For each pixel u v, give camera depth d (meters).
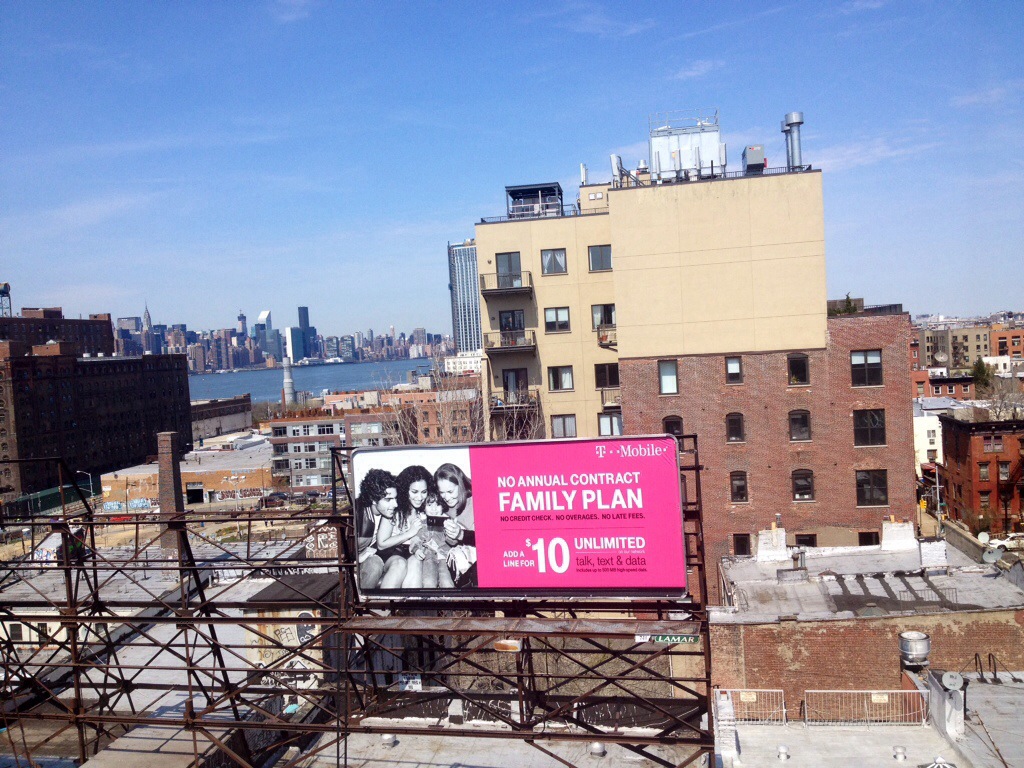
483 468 16.97
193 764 17.81
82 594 30.22
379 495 17.50
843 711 22.11
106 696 19.80
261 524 78.81
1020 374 124.06
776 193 37.88
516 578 16.83
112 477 96.38
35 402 126.81
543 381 46.84
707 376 38.88
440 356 89.69
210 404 198.25
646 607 16.33
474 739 19.52
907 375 36.78
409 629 16.25
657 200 38.97
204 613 19.17
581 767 17.92
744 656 24.95
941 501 72.62
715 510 38.91
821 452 37.84
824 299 37.62
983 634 23.62
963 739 16.44
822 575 29.31
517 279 46.44
